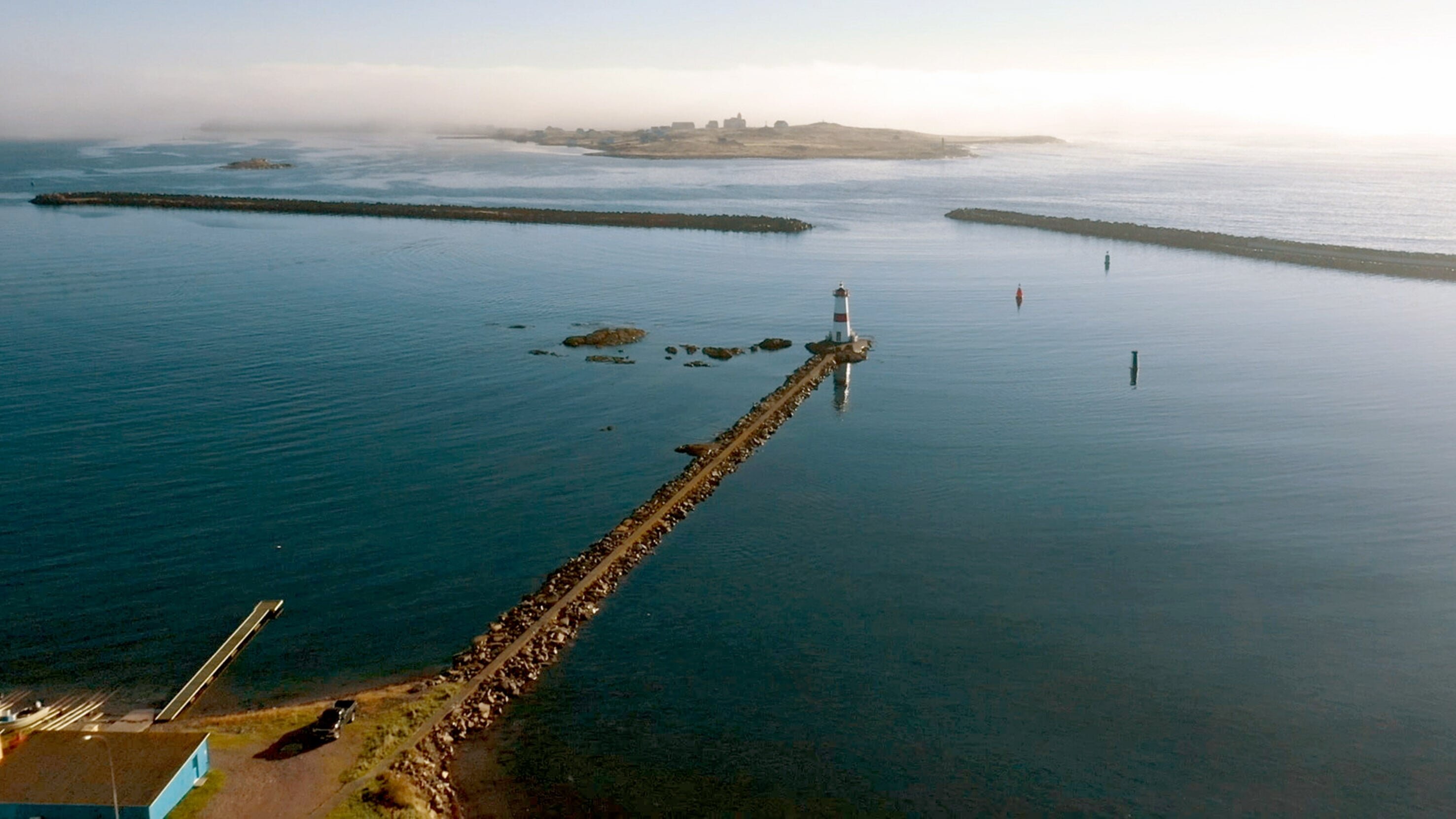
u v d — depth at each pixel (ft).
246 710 157.38
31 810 123.34
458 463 258.37
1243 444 270.26
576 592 191.62
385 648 174.91
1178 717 155.22
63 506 227.20
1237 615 183.83
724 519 228.63
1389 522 220.64
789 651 174.19
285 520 222.89
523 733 153.28
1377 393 311.88
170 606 187.62
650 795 139.95
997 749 148.66
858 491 244.01
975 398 317.42
